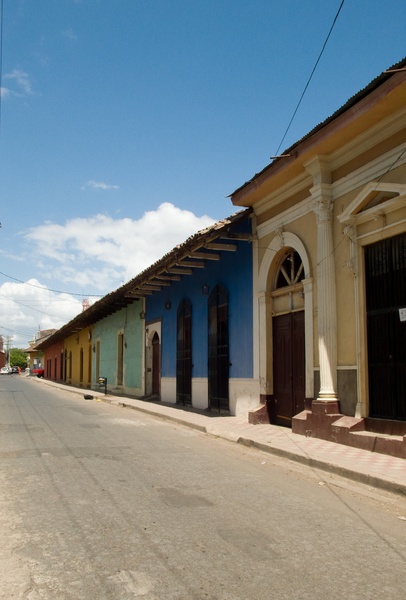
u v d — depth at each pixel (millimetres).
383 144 9297
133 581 3920
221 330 15688
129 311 26984
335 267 10414
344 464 7852
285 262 12969
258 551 4578
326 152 10398
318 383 10891
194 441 11141
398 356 8953
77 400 24547
